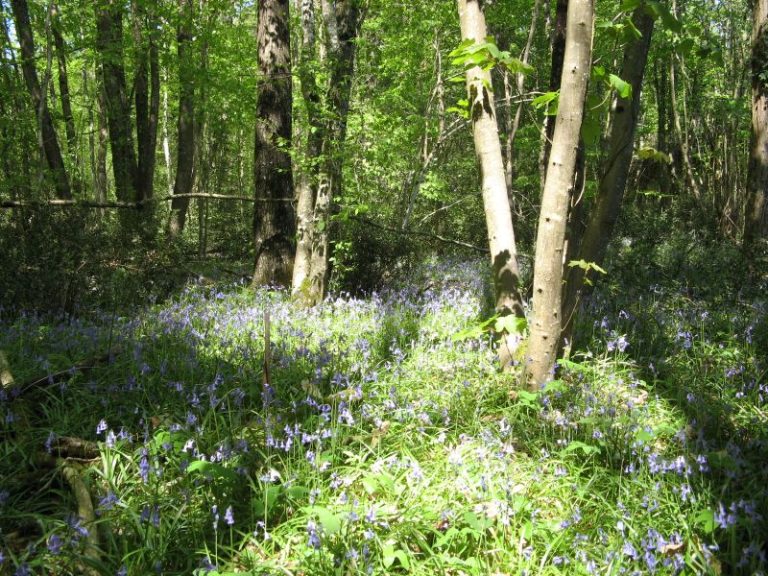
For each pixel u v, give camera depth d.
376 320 7.20
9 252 8.02
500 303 5.61
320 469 3.60
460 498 3.47
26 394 4.46
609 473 3.70
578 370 5.05
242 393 4.46
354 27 9.41
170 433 3.85
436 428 4.26
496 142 5.58
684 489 3.28
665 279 9.31
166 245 10.74
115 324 6.87
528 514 3.31
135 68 14.88
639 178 23.80
